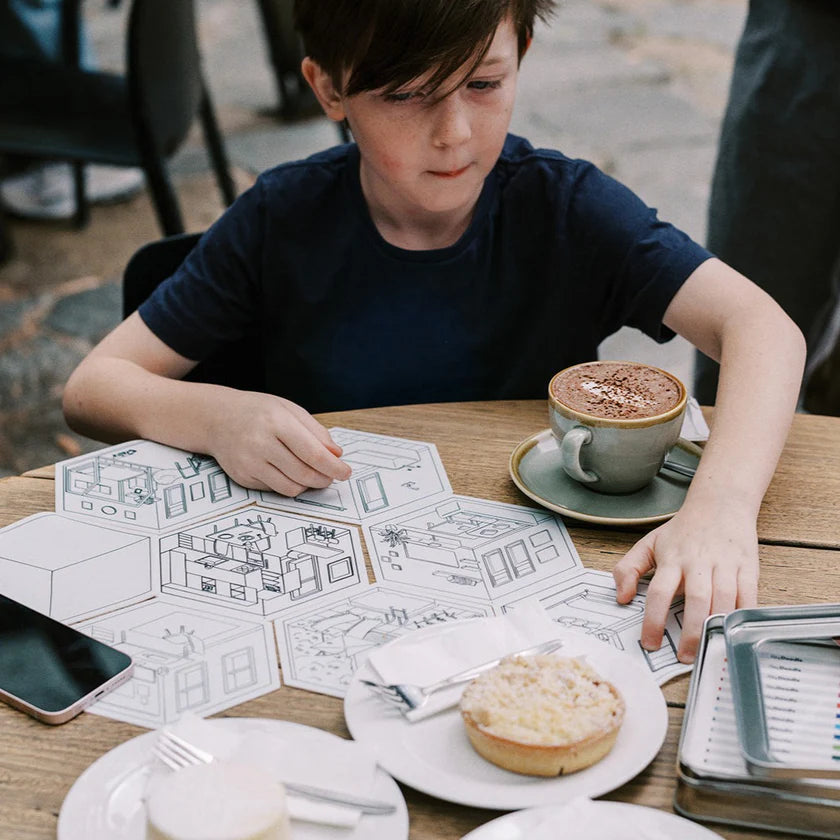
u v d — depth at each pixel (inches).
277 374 58.1
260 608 34.4
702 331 48.5
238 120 178.5
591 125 166.6
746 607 33.4
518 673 28.6
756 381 43.0
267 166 160.4
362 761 26.6
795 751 27.1
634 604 34.6
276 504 40.4
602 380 41.4
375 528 38.7
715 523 36.3
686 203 141.3
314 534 38.4
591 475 39.5
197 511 40.0
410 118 43.6
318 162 55.6
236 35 222.4
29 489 41.4
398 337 55.4
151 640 32.9
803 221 79.5
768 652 30.7
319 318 55.7
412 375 56.1
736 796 25.9
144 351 53.4
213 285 54.9
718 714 28.7
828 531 37.9
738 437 40.4
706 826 26.1
